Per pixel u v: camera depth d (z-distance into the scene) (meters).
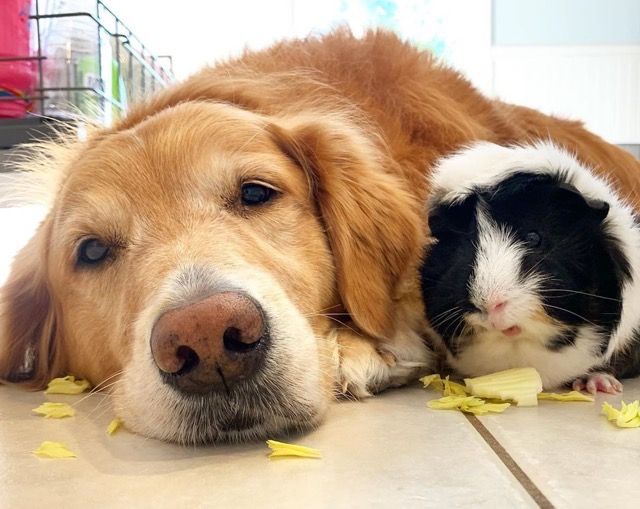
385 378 0.29
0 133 0.43
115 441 0.23
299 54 0.40
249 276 0.24
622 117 0.87
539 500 0.16
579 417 0.24
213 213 0.27
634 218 0.33
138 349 0.24
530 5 0.86
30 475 0.19
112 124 0.34
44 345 0.34
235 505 0.17
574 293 0.28
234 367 0.22
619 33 0.86
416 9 0.87
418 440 0.21
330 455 0.20
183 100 0.34
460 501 0.16
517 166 0.31
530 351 0.29
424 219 0.33
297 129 0.32
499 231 0.29
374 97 0.38
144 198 0.28
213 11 0.80
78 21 0.49
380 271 0.32
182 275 0.23
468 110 0.41
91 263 0.29
